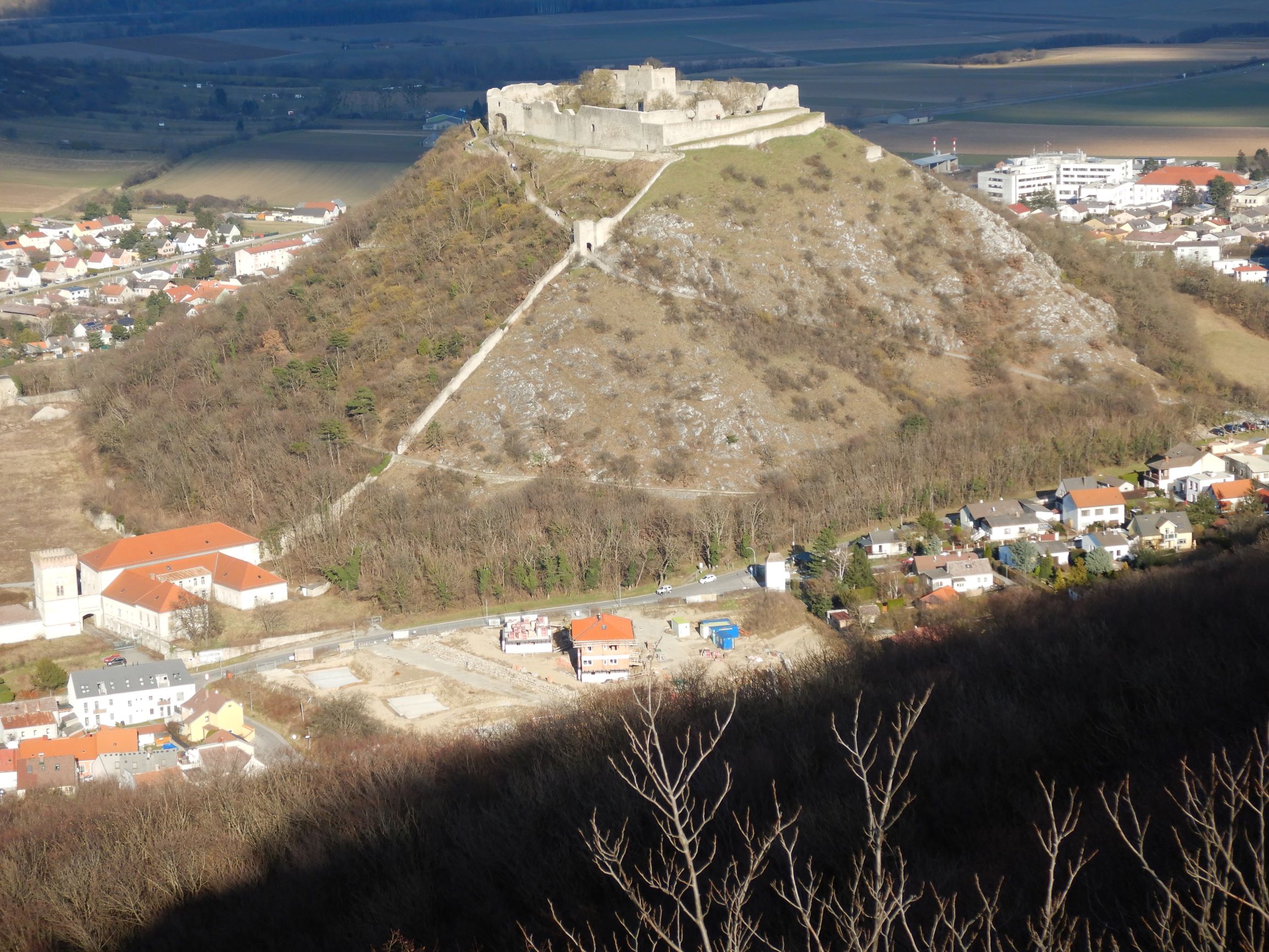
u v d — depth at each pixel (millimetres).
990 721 69938
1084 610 105125
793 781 67625
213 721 130875
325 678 144875
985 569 154125
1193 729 65062
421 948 62844
